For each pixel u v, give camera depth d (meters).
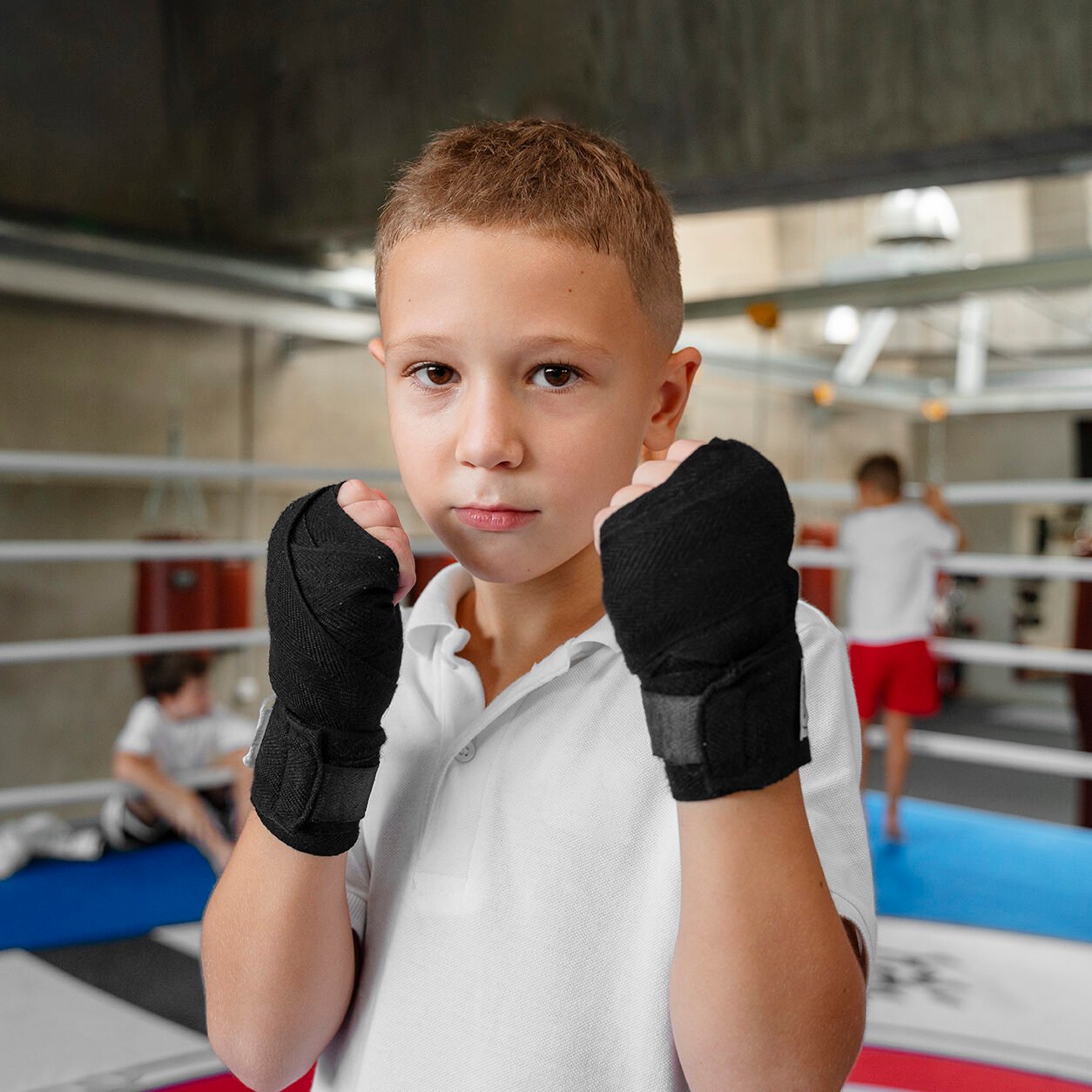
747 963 0.47
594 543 0.63
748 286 8.51
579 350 0.52
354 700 0.54
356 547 0.53
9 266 4.42
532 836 0.57
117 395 5.80
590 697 0.59
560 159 0.55
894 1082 1.63
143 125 5.51
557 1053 0.54
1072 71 3.79
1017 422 9.89
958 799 5.90
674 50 4.54
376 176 5.19
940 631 8.11
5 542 5.41
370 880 0.63
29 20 5.11
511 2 4.82
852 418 9.73
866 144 4.19
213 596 5.95
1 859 2.97
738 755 0.48
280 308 5.28
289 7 5.34
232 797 3.36
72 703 5.71
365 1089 0.57
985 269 4.51
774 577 0.50
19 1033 1.86
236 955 0.56
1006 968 2.20
